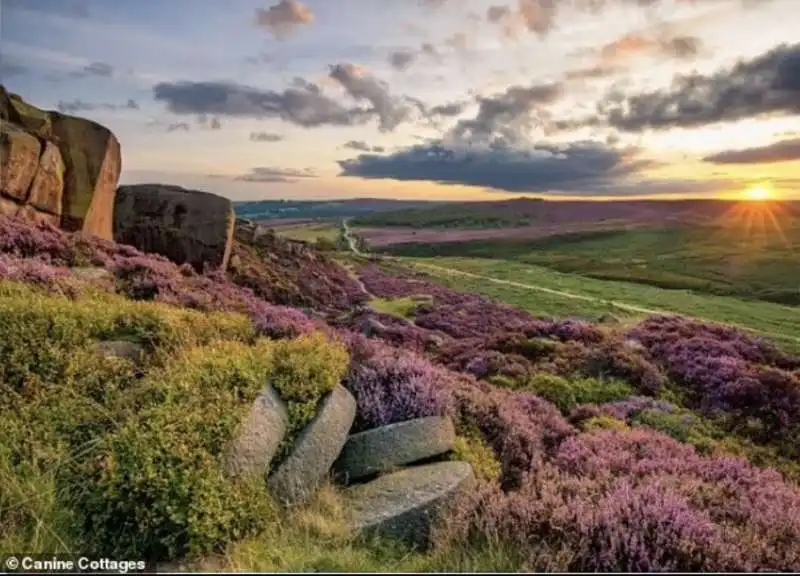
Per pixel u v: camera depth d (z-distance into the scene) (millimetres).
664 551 5453
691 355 20062
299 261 50125
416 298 45906
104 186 26000
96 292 14039
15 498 5754
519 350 20891
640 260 117250
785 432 14461
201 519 5555
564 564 5250
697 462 8969
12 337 8102
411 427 8055
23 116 24078
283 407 7379
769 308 61406
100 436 6855
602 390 16828
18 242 17516
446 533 5988
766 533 6277
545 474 7586
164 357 8805
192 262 30828
